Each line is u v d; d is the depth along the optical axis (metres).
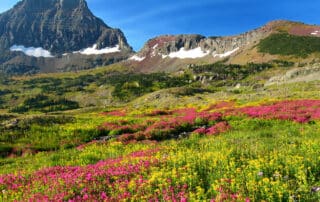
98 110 149.62
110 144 29.56
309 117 33.94
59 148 33.28
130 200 10.82
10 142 35.19
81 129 39.59
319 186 10.81
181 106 102.44
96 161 22.19
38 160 26.03
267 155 15.19
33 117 46.34
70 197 11.59
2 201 12.40
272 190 10.45
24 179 16.16
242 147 18.95
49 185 13.29
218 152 16.19
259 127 32.41
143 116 63.28
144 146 27.22
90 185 12.59
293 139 21.84
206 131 33.19
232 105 70.56
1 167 25.05
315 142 18.05
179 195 10.59
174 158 15.21
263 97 90.75
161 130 34.66
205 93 174.62
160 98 163.00
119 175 13.45
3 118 51.66
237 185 10.89
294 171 12.52
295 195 10.32
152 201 10.59
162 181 11.69
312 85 114.81
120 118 55.22
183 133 34.88
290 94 86.81
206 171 13.41
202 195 10.48
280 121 33.53
